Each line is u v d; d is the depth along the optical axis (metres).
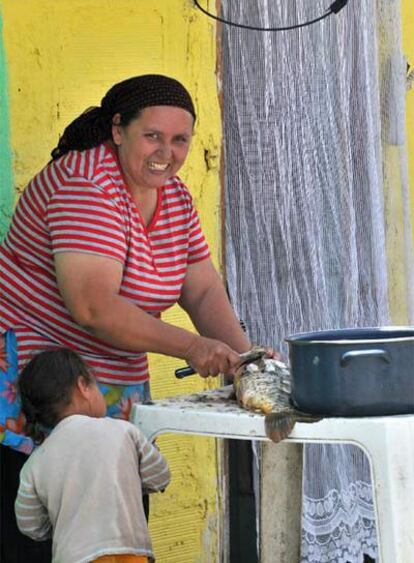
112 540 3.23
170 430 3.33
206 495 4.90
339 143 5.09
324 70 5.05
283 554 3.63
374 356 3.03
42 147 4.49
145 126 3.50
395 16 5.32
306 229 5.00
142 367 3.77
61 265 3.47
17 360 3.59
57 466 3.30
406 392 3.05
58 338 3.61
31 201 3.58
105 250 3.47
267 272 4.95
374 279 5.21
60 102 4.52
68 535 3.24
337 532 5.04
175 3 4.73
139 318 3.49
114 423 3.35
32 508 3.35
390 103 5.36
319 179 5.05
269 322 4.96
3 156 4.40
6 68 4.40
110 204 3.50
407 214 5.41
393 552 3.00
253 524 5.04
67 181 3.50
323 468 5.00
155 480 3.39
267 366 3.38
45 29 4.48
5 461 3.67
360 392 3.04
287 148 4.98
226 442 4.95
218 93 4.85
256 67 4.91
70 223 3.47
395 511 3.00
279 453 3.62
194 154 4.80
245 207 4.95
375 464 3.02
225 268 4.91
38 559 3.71
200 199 4.82
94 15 4.58
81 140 3.63
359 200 5.19
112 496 3.26
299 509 3.64
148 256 3.65
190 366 3.56
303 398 3.12
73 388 3.41
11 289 3.62
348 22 5.12
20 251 3.62
